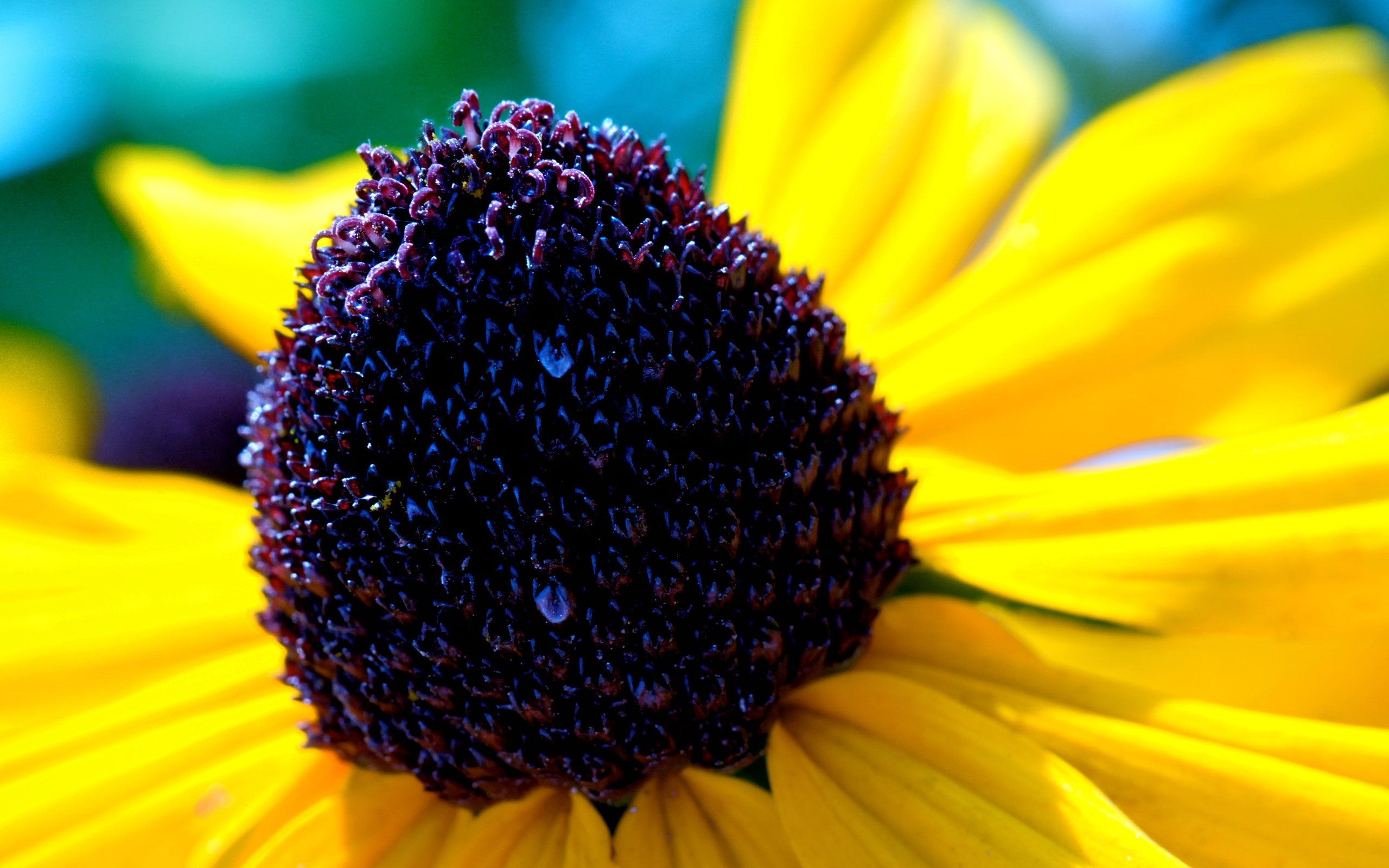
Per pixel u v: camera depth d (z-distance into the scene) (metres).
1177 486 0.08
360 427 0.07
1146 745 0.07
